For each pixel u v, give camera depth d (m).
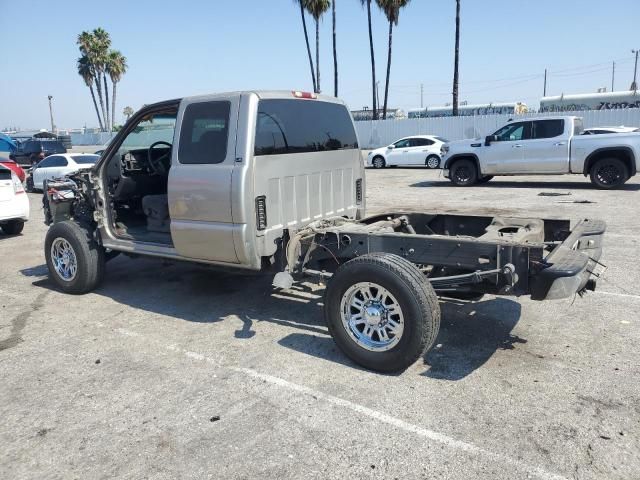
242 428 3.37
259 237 4.68
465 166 16.05
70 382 4.06
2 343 4.88
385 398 3.67
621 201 11.73
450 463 2.96
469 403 3.57
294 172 5.06
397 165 24.61
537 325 4.88
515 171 15.12
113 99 59.94
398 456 3.03
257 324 5.14
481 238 4.09
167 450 3.16
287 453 3.10
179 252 5.12
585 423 3.29
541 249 3.67
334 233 4.55
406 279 3.78
